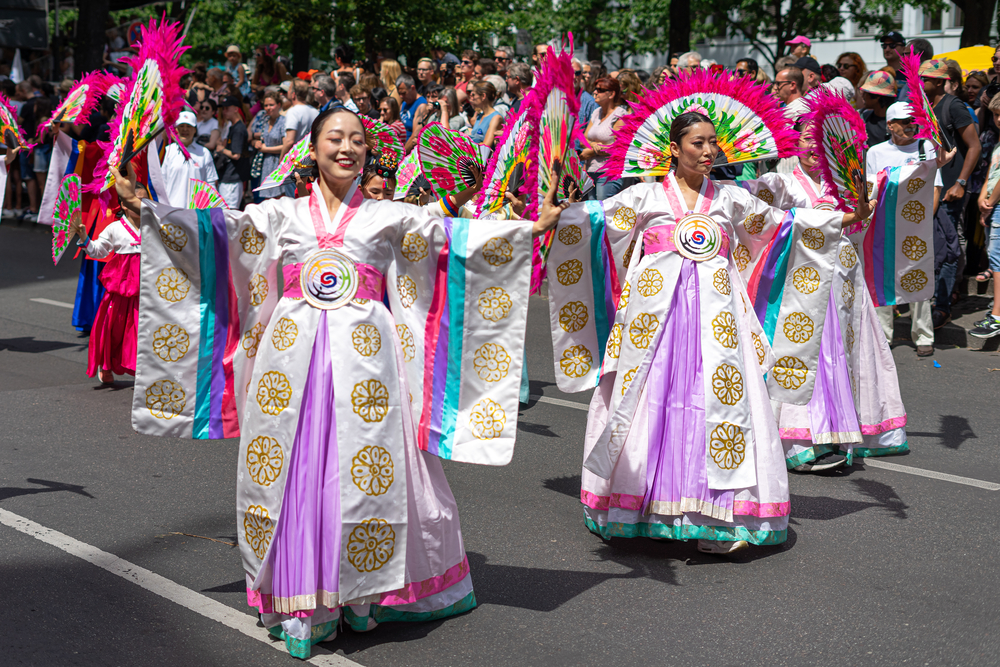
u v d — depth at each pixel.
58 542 4.10
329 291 3.17
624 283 4.14
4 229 14.95
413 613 3.37
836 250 4.38
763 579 3.79
